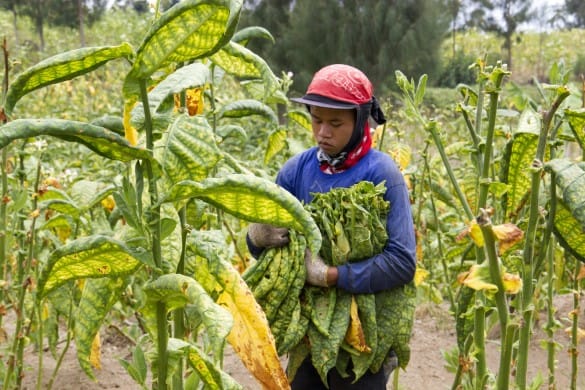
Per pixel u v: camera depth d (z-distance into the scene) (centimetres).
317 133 249
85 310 185
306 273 238
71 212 265
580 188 173
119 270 173
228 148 818
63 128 145
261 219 166
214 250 174
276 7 1491
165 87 164
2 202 297
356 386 257
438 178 457
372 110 257
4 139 140
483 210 164
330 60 1427
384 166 248
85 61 157
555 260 319
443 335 454
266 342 173
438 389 377
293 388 277
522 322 186
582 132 202
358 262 238
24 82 156
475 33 2714
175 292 157
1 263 302
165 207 179
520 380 200
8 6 2155
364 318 241
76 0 2175
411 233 246
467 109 232
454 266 305
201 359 164
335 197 239
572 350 264
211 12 146
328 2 1410
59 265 169
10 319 465
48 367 389
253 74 216
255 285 241
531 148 217
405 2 1433
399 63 1419
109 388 367
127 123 175
